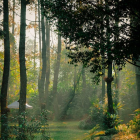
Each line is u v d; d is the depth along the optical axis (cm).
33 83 3262
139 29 496
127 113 1992
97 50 531
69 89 3222
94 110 1831
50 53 2716
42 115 854
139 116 1162
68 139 1167
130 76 2327
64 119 2653
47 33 2553
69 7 545
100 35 532
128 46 472
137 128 1002
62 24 561
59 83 3716
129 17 540
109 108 1383
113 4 499
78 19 535
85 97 2961
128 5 474
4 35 1241
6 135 760
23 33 1321
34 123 793
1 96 1173
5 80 1214
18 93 3022
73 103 3003
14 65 3048
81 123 1773
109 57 520
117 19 519
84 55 583
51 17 572
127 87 2327
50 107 2691
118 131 1088
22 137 737
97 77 639
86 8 542
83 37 529
